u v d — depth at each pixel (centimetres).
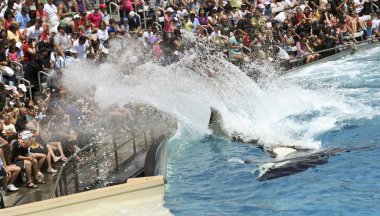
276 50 4734
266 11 5284
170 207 2191
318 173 2503
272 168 2588
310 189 2336
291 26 5050
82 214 2139
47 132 2798
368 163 2575
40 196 2478
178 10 4778
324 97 3697
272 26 5022
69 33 3809
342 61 4884
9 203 2422
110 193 2212
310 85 4084
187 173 2588
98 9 4088
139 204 2214
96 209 2169
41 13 3841
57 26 3691
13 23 3428
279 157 2733
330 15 5384
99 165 2681
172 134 3069
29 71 3384
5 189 2512
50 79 3247
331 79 4272
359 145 2831
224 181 2470
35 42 3481
